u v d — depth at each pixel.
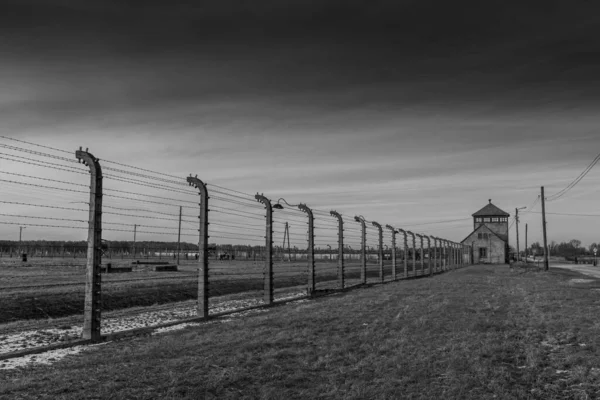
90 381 8.49
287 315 16.83
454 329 13.98
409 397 7.97
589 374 9.19
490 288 29.56
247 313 18.44
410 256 92.12
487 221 108.81
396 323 14.95
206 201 17.09
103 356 10.62
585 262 106.06
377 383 8.68
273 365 9.73
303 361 10.10
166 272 43.75
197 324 15.58
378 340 12.34
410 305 19.73
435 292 26.36
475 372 9.38
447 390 8.28
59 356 10.86
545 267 58.62
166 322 16.45
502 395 7.97
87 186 12.84
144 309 21.77
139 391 7.95
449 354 10.73
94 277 12.69
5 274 35.12
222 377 8.73
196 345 11.55
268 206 21.30
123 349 11.43
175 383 8.34
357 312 17.55
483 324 14.82
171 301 25.75
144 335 13.58
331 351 11.00
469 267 79.56
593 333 13.24
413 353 10.85
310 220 25.52
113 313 20.12
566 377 9.23
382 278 36.09
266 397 7.86
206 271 16.94
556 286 31.41
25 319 18.23
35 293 21.53
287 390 8.24
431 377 9.13
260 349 11.26
